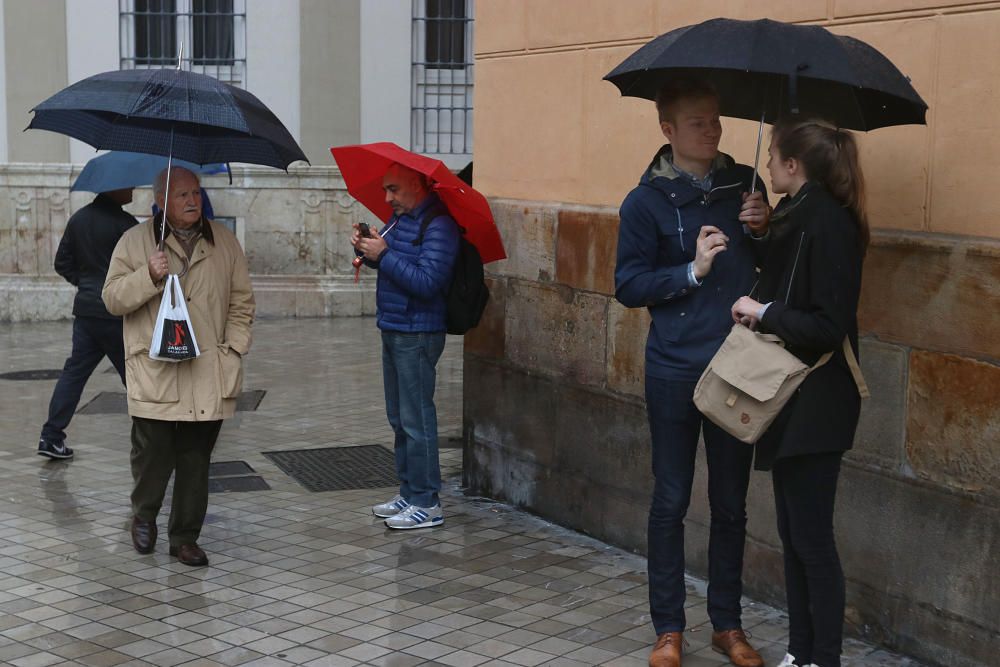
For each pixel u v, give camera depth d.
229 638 4.53
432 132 15.27
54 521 6.13
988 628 3.97
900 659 4.27
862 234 3.77
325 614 4.80
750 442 3.77
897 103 3.69
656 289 4.08
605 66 5.59
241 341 5.46
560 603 4.93
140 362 5.31
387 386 6.19
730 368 3.75
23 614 4.78
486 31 6.48
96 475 7.11
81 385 7.46
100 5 14.49
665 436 4.21
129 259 5.29
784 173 3.80
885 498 4.32
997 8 3.86
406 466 6.18
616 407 5.62
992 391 3.92
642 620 4.73
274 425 8.65
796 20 4.59
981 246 3.92
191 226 5.36
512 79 6.30
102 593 5.04
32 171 14.13
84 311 7.29
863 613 4.45
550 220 5.98
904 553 4.27
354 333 13.34
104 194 7.31
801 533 3.85
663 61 3.66
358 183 6.12
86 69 14.49
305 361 11.42
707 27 3.69
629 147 5.46
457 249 5.82
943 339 4.07
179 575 5.28
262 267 14.70
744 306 3.80
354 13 14.86
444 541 5.81
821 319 3.64
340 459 7.62
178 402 5.28
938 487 4.12
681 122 4.08
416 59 15.11
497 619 4.74
